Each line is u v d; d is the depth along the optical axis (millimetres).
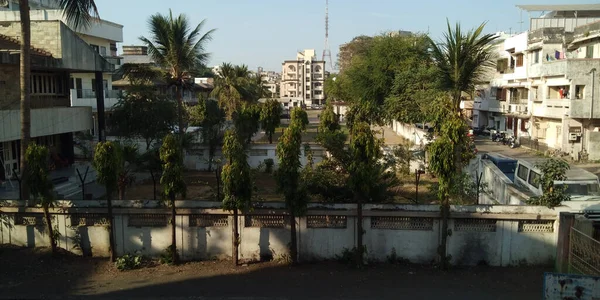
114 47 43438
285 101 137125
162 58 27406
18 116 19109
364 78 39969
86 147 27938
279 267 12320
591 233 11336
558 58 34906
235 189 11820
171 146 12258
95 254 13367
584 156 30734
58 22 21812
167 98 28484
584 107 30734
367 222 12547
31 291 10758
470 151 19109
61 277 11742
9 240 13781
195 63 27938
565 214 11312
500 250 12273
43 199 12539
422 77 33406
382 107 37031
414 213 12266
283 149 11875
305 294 10477
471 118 53469
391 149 24234
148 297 10383
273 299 10195
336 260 12727
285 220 12773
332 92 68125
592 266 10031
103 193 20297
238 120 27875
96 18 16547
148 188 21734
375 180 13336
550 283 7844
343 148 16516
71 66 22594
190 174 25844
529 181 15922
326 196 14453
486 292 10539
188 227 13016
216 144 26859
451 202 14852
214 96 52062
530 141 37062
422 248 12484
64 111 22781
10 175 21156
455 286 10930
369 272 11914
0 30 22328
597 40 31891
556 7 40969
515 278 11414
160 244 13133
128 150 18266
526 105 38500
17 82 20844
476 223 12289
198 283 11266
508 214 12070
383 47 39344
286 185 11812
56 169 23547
